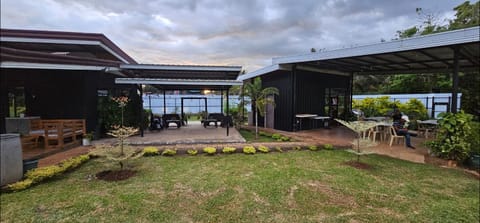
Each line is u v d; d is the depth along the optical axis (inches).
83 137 265.9
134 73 403.5
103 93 339.3
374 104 517.0
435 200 138.7
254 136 370.3
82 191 145.6
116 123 311.4
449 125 211.3
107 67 292.5
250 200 136.6
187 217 116.6
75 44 319.9
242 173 185.5
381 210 125.8
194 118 681.6
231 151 251.9
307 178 174.1
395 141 288.8
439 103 496.4
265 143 286.7
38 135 237.3
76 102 291.1
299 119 396.2
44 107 289.3
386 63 362.3
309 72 412.5
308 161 222.7
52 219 112.4
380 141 301.6
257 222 112.9
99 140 290.4
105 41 339.6
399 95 566.6
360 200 137.9
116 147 187.9
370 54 260.5
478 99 498.3
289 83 395.5
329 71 445.1
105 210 121.8
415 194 146.9
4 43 308.0
